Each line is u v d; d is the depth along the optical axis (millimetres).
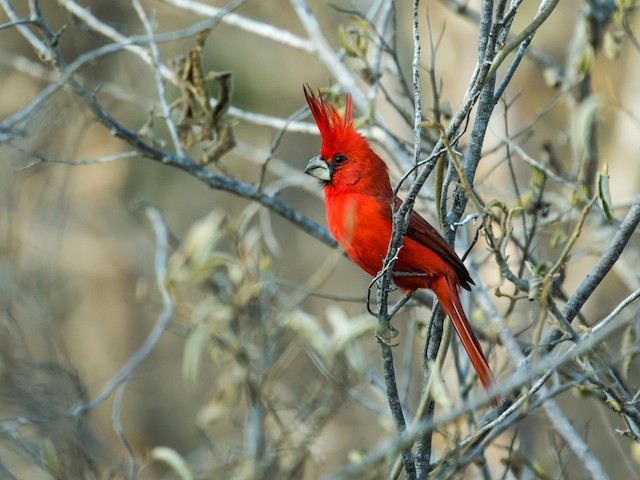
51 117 12547
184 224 20000
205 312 11227
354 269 20703
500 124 14281
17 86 16234
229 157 19219
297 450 10508
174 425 18438
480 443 8031
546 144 11336
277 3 19656
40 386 11227
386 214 9062
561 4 19891
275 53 19125
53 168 15719
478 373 8359
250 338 11070
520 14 18172
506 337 9516
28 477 11211
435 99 9344
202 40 10477
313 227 10953
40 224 14773
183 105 10875
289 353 11477
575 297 7133
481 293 10320
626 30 9797
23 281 13516
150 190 19766
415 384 13062
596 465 8539
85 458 10547
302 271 20641
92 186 19453
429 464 7320
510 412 6707
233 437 14492
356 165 9297
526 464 9422
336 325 10625
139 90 15406
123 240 19781
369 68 10711
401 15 16672
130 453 10016
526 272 11859
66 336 19062
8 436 10336
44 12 15797
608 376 7840
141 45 13648
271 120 11562
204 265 11273
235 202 20312
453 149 6824
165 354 19797
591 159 11047
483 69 6418
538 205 9523
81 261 19438
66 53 14227
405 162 11391
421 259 8812
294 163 20750
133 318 19984
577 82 10672
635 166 14414
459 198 7598
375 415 15758
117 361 19188
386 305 7266
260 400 10891
